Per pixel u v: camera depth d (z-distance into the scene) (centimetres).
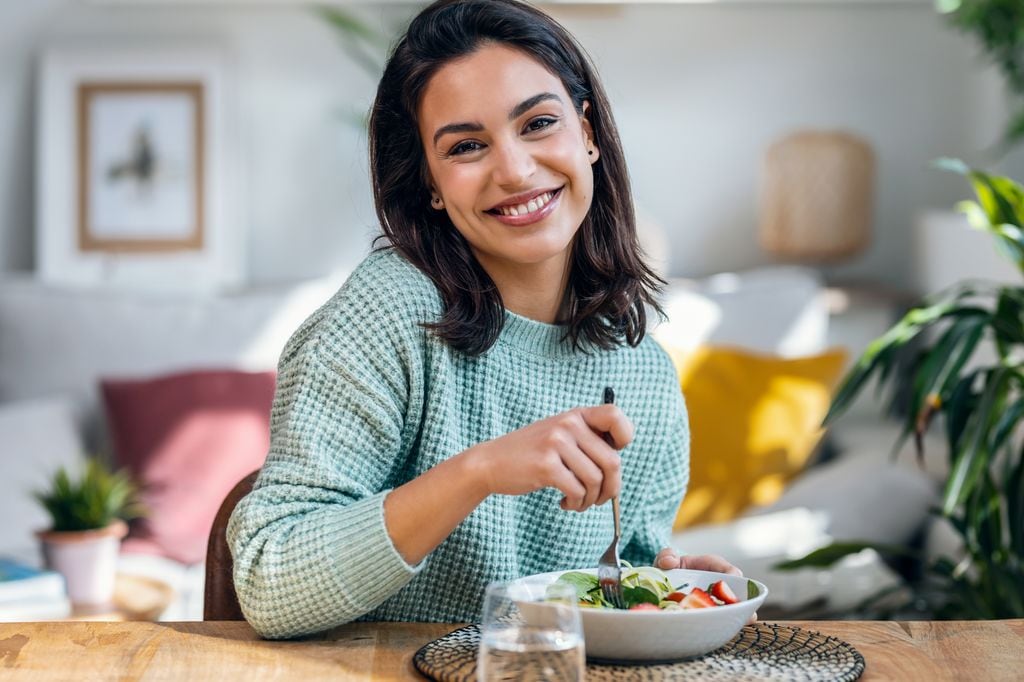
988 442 198
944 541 271
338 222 366
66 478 228
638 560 147
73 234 357
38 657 105
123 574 249
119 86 357
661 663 102
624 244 140
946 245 323
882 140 366
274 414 123
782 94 365
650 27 361
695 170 365
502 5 129
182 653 106
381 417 120
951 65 364
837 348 321
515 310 136
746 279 338
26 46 362
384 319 123
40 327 324
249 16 362
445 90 125
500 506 129
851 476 282
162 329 326
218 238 357
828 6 363
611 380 140
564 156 127
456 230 133
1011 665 104
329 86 363
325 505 114
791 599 252
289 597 108
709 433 300
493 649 84
